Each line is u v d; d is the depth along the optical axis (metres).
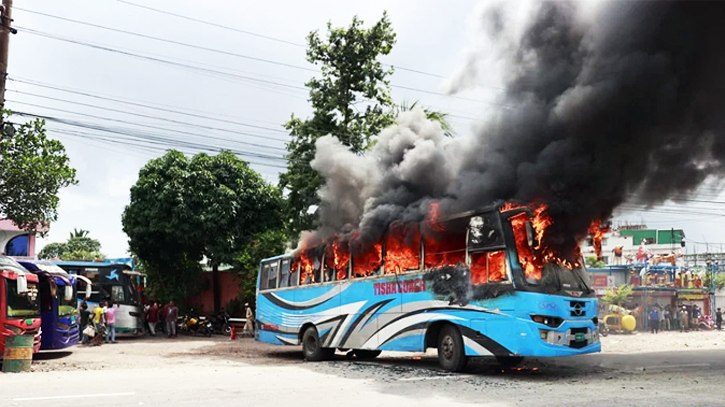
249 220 32.69
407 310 14.31
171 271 33.28
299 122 25.11
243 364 16.14
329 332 16.80
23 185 18.77
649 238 56.03
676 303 40.19
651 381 11.62
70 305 19.58
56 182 19.34
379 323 15.11
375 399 9.41
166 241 31.72
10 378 12.23
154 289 33.44
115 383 11.31
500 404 8.87
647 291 38.81
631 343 24.86
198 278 34.12
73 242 74.94
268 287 20.00
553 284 12.07
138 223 31.52
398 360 17.19
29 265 18.11
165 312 28.81
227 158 32.75
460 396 9.71
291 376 12.73
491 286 12.31
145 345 23.66
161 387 10.74
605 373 13.10
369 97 25.00
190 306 33.91
